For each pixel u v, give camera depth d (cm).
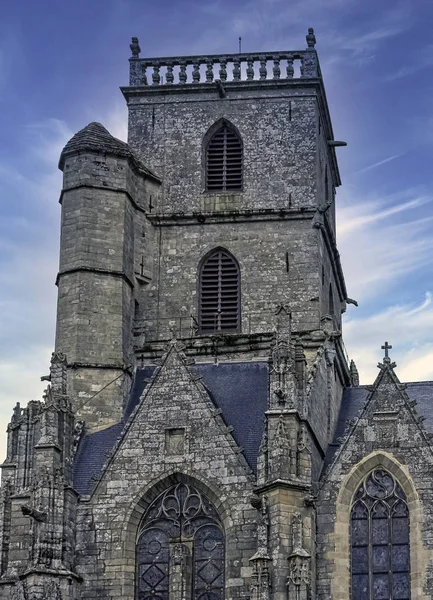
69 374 8406
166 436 7750
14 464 8231
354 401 8912
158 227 9206
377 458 7550
